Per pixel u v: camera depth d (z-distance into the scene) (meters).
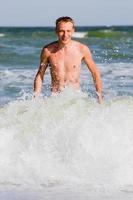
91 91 24.88
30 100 14.91
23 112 14.21
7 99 24.56
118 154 12.37
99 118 13.34
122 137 12.67
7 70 39.44
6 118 14.03
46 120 13.65
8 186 11.36
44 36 114.06
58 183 11.56
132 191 10.90
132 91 25.92
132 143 12.55
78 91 15.15
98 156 12.41
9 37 112.12
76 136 12.80
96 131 12.83
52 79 15.40
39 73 15.36
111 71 37.44
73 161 12.48
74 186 11.30
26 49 66.44
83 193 10.77
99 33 112.12
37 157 12.76
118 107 14.02
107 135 12.73
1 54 56.06
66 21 14.75
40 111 14.04
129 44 78.31
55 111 13.96
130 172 11.95
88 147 12.57
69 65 15.09
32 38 107.00
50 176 11.99
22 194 10.74
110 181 11.59
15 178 11.93
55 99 14.68
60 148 12.83
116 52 57.75
